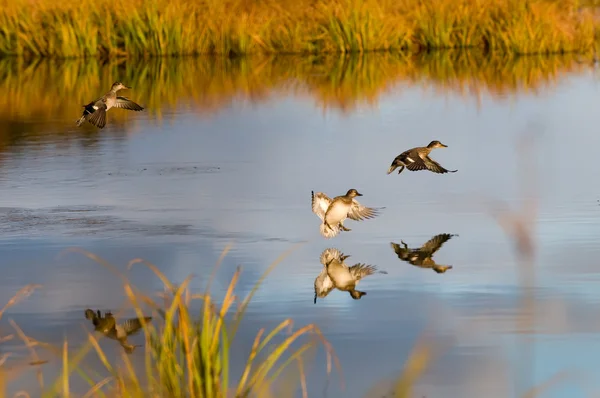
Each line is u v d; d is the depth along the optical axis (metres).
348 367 10.49
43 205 18.33
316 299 12.75
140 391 8.93
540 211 17.11
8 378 10.02
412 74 37.81
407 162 13.97
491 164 21.47
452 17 45.62
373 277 13.70
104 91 34.25
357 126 27.11
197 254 14.92
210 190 19.58
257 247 15.30
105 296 12.98
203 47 44.59
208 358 8.76
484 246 15.16
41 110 30.42
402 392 9.55
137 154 23.77
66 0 44.97
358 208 14.42
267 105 31.11
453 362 10.57
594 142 23.72
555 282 13.22
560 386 9.88
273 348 11.04
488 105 29.95
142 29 43.81
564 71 37.75
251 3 47.81
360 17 45.06
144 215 17.48
